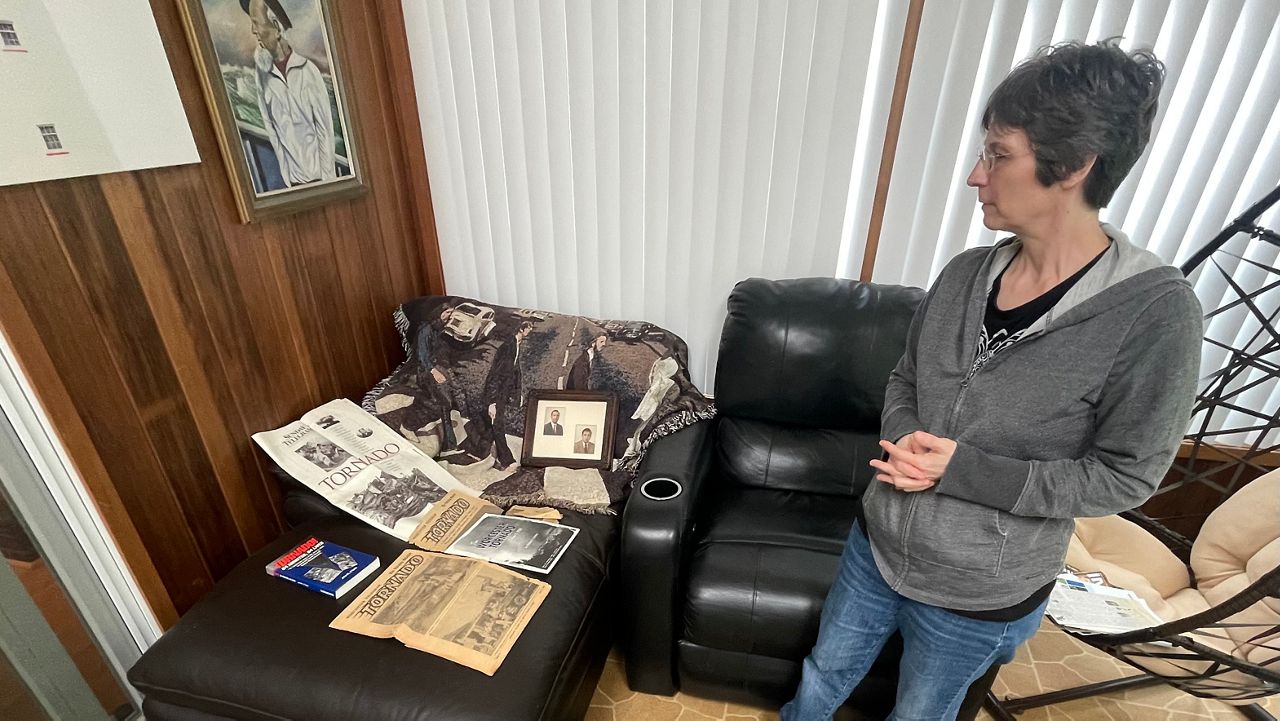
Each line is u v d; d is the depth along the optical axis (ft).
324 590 4.12
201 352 4.55
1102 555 5.04
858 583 3.40
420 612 3.96
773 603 4.26
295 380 5.48
